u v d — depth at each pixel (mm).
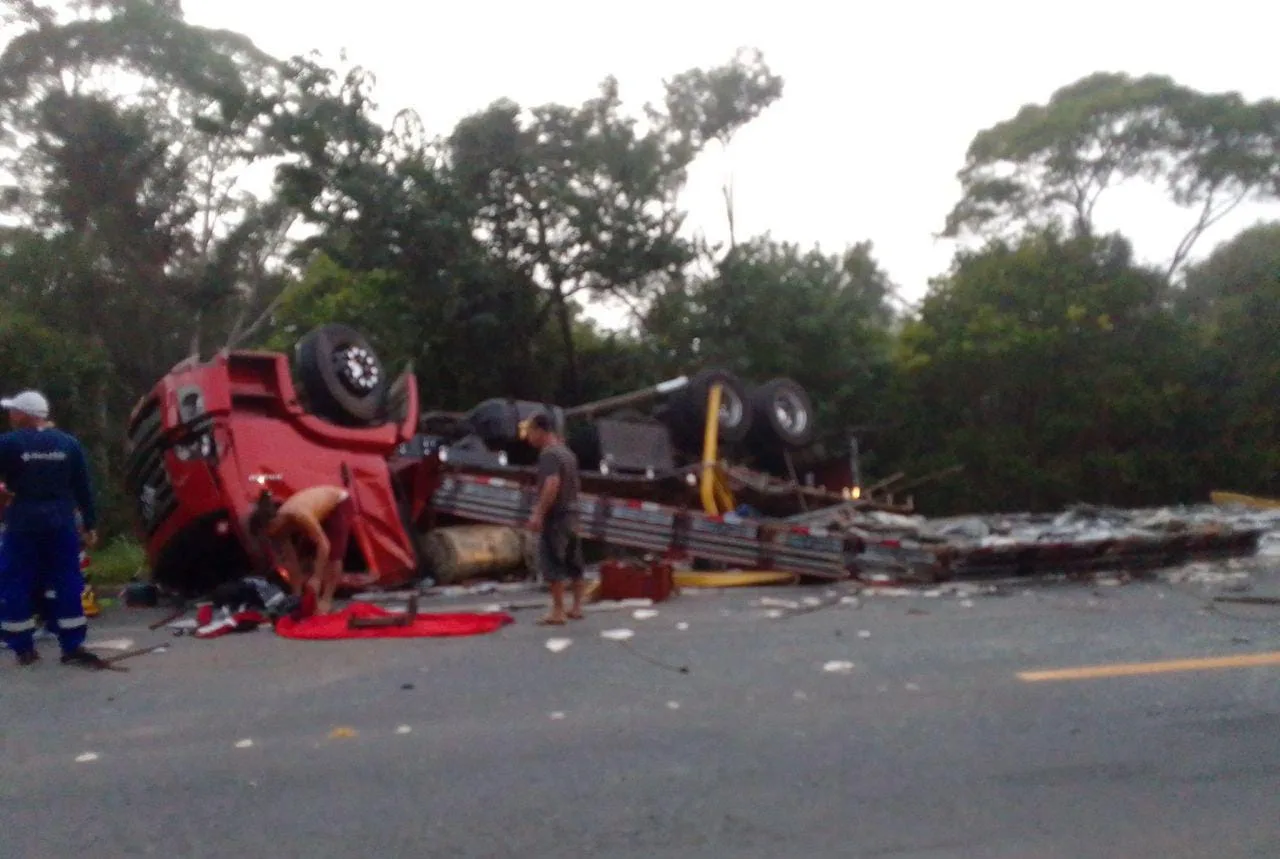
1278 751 5566
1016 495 25641
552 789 5070
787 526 12469
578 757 5504
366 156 22219
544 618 9258
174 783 5180
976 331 25656
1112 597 10516
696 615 9734
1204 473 26562
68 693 6957
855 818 4727
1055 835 4551
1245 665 7309
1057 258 27547
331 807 4863
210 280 30781
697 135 28609
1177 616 9250
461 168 22906
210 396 11844
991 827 4633
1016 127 39812
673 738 5805
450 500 14398
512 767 5367
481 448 15555
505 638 8578
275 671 7434
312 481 12250
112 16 32594
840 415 25609
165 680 7246
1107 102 37969
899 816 4746
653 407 17688
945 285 27438
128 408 28109
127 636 9336
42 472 7758
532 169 23109
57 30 32469
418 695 6703
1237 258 36344
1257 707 6336
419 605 11133
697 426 16875
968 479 25328
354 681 7086
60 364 21469
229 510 11625
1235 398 26859
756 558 12367
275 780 5207
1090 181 39562
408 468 14227
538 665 7512
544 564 9250
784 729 5949
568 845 4461
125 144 30922
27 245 28578
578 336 26203
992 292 26750
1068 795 4992
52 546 7789
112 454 22328
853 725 6020
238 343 32250
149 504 12852
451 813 4789
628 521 13211
